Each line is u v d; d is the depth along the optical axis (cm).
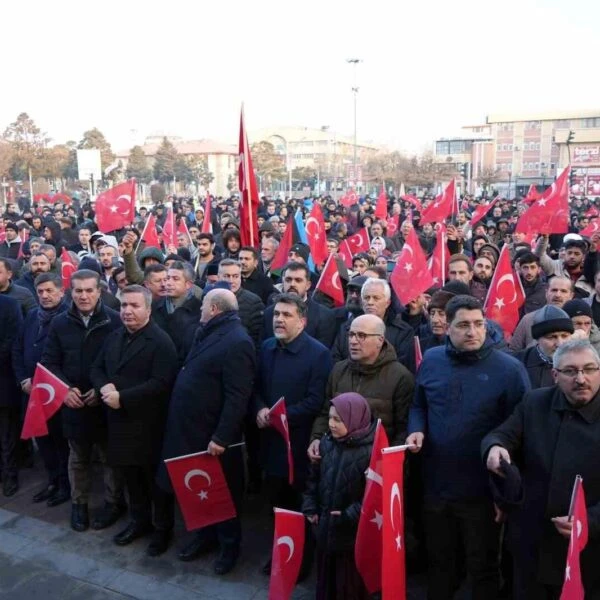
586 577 299
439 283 724
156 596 405
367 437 352
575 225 1442
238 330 432
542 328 397
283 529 356
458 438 344
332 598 364
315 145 9838
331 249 928
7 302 561
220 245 1109
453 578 365
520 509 314
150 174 6281
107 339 472
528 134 8575
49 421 518
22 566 440
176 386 439
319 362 431
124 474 466
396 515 312
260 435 461
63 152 4709
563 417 304
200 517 418
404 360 488
